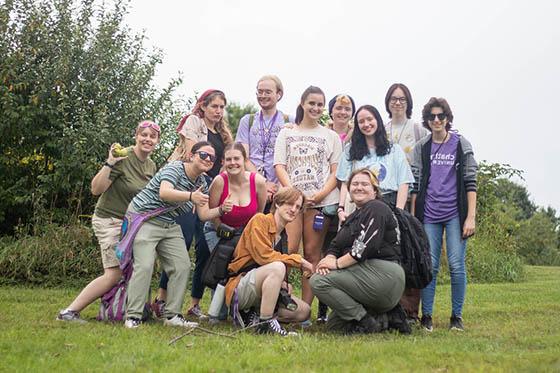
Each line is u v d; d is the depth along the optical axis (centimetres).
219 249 557
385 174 582
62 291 799
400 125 634
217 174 654
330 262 526
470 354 423
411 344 459
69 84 1031
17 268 878
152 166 598
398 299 527
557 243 2789
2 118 984
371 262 521
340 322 545
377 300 523
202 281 569
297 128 624
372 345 450
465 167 587
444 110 587
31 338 452
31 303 667
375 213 521
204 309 690
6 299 700
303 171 609
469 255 1277
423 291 582
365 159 593
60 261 888
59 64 1002
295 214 544
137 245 539
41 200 983
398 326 538
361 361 401
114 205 570
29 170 1030
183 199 530
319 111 616
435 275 586
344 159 603
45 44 1039
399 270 520
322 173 614
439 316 674
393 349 436
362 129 593
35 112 984
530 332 554
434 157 596
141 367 377
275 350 429
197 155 541
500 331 560
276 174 618
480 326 591
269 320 511
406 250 535
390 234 527
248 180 586
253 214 578
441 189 589
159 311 612
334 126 679
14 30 1031
